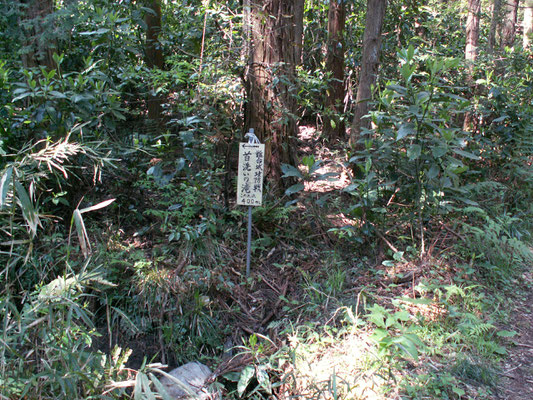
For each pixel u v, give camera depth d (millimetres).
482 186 5336
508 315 3652
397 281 3982
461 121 6754
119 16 5184
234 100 4762
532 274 4445
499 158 6258
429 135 4262
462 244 4465
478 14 7531
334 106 7871
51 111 3742
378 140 4750
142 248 4230
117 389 2426
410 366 2939
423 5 9820
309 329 3414
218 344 3686
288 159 5074
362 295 3734
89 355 2328
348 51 8102
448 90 6426
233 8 5766
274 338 3428
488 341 3230
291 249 4613
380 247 4469
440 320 3395
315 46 8273
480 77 7113
